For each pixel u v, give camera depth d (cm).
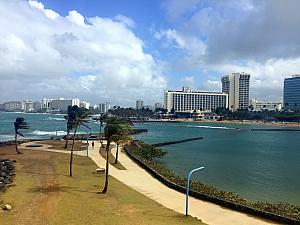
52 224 3356
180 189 5188
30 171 6362
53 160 7894
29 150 9931
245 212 4159
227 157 10231
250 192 5697
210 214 4075
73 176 5969
